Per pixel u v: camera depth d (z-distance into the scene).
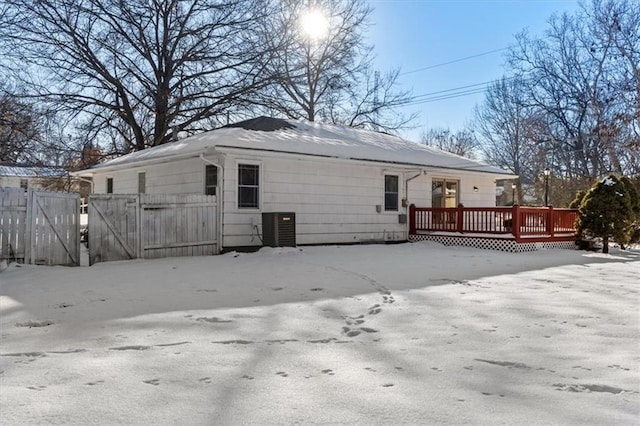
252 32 22.66
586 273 8.18
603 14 27.11
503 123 36.19
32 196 8.13
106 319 4.54
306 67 27.47
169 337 3.93
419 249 12.41
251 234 11.58
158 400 2.62
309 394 2.73
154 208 9.88
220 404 2.58
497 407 2.58
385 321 4.55
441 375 3.09
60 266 8.34
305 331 4.17
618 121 25.12
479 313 4.90
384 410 2.52
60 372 3.05
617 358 3.46
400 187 15.09
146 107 21.47
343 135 16.48
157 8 21.45
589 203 13.15
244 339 3.89
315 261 9.30
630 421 2.41
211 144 10.78
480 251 12.14
